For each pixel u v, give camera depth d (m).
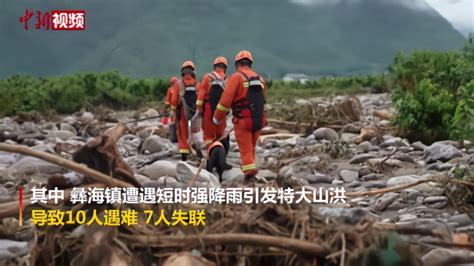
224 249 4.61
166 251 4.55
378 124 15.56
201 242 4.45
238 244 4.42
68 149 12.38
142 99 32.78
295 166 10.92
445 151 10.76
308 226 4.56
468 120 10.90
